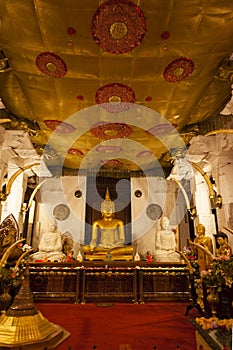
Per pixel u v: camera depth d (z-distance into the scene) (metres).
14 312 1.94
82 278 7.40
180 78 5.91
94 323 4.96
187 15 4.28
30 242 11.46
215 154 7.41
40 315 2.04
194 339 4.06
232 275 4.55
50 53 5.17
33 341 1.74
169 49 5.04
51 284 7.38
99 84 6.16
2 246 6.29
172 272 7.48
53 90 6.39
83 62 5.41
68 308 6.36
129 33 4.66
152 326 4.76
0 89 6.31
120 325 4.82
